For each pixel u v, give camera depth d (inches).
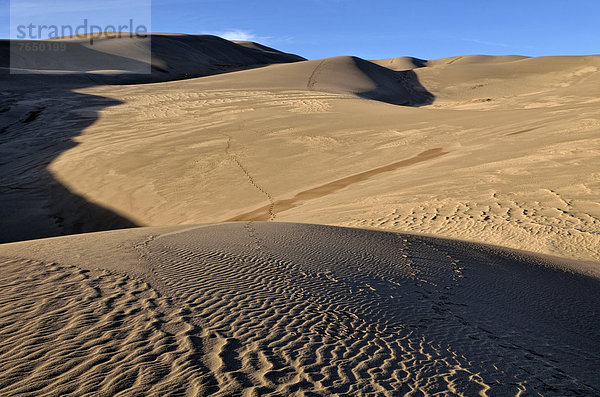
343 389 143.1
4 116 1638.8
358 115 1373.0
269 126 1283.2
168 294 216.2
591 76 2842.0
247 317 197.0
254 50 5403.5
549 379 170.7
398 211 626.5
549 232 505.4
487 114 1256.2
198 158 1060.5
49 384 132.1
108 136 1334.9
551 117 1059.3
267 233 406.9
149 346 160.1
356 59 3275.1
